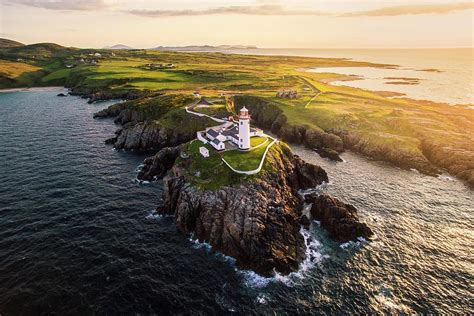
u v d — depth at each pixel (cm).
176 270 4512
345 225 5306
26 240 5031
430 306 4034
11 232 5212
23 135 10325
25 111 13675
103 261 4641
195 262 4675
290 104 12269
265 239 4841
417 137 9344
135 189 6806
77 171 7631
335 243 5162
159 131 9625
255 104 12781
